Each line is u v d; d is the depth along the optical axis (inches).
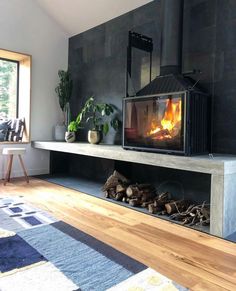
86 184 150.3
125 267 61.3
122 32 147.6
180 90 100.0
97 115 163.8
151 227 88.0
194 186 112.2
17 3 162.9
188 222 93.1
